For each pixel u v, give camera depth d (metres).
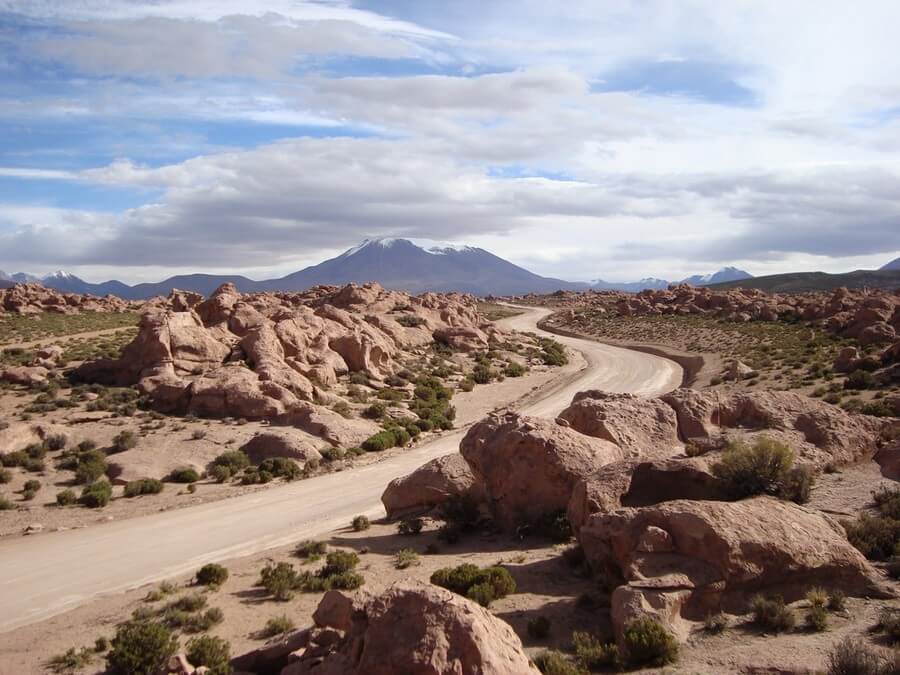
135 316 128.12
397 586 12.19
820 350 69.56
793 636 13.43
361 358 70.12
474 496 29.50
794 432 26.20
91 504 34.59
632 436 27.03
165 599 22.52
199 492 37.19
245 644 18.02
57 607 22.95
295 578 22.94
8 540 30.02
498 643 11.16
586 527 17.70
